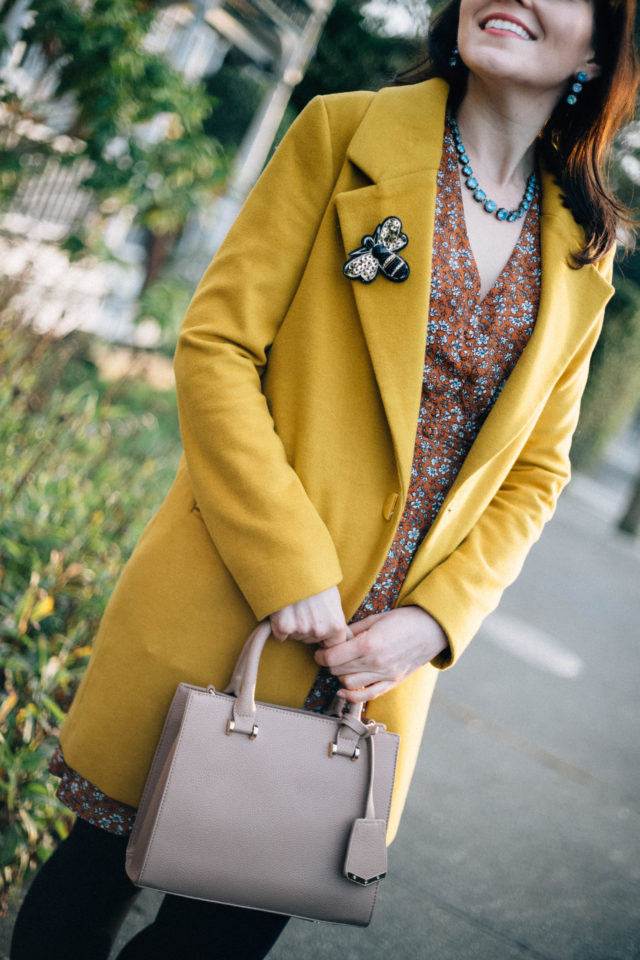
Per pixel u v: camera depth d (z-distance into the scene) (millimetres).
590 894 3230
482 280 1492
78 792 1533
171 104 4957
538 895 3123
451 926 2799
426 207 1420
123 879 1562
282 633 1374
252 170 10516
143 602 1472
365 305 1396
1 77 4652
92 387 5543
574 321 1557
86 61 4609
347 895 1397
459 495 1477
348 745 1400
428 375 1454
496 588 1568
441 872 3088
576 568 9703
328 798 1387
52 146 5004
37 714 2334
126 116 4930
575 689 5523
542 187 1582
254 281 1423
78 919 1554
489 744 4289
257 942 1514
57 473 3453
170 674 1452
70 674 2510
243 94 10211
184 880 1340
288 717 1384
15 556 2850
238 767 1350
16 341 3896
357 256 1389
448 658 1507
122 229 8070
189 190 5398
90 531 3102
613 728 5055
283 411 1439
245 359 1409
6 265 4734
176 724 1380
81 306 4770
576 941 2912
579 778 4223
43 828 2357
